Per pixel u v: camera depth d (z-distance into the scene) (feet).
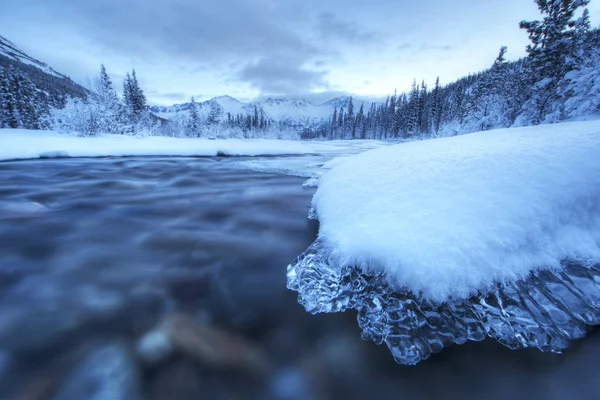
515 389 6.16
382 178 12.53
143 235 15.67
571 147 10.52
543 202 8.61
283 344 7.67
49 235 15.48
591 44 46.98
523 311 7.13
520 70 58.90
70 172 35.29
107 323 8.52
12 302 9.47
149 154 54.85
